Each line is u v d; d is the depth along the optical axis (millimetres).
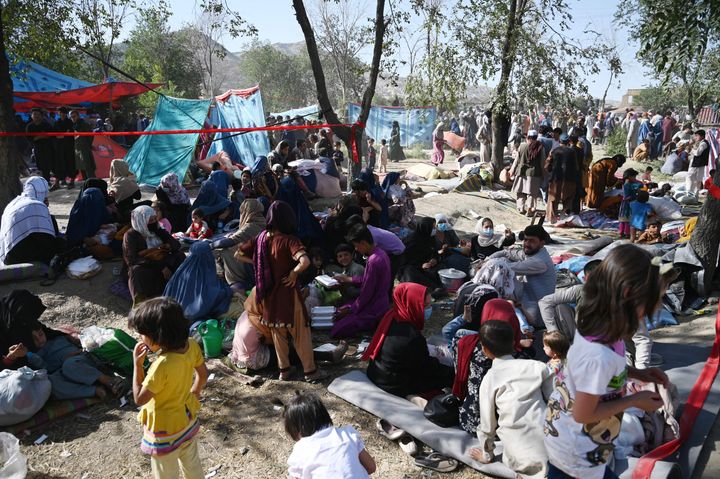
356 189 8289
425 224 7652
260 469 4113
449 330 5695
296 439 2844
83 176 13555
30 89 18406
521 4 13664
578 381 2184
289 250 4992
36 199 7188
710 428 4027
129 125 19188
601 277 2121
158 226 6750
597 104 47062
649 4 7125
